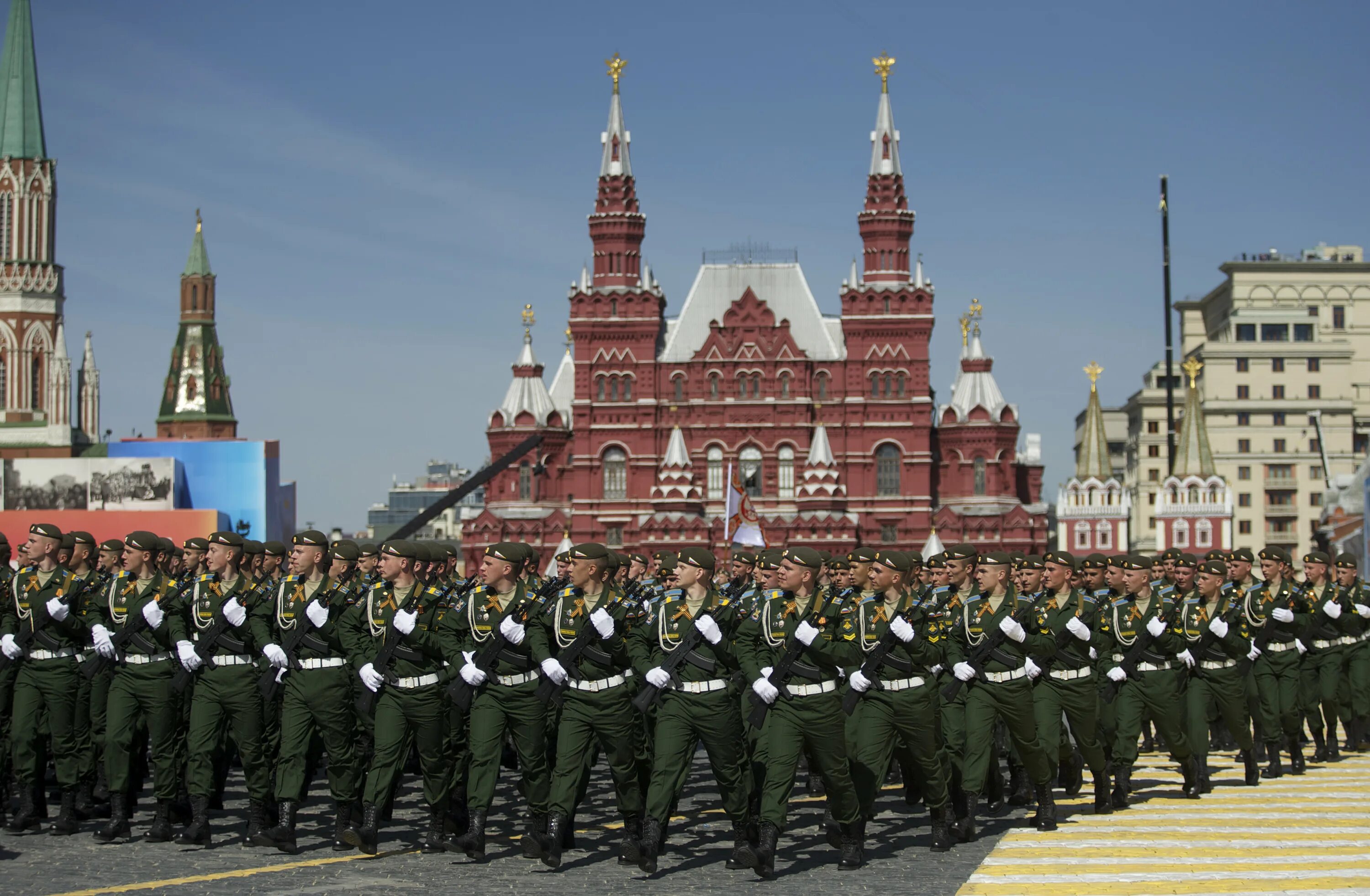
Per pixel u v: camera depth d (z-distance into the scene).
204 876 18.77
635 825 20.55
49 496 93.12
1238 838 21.52
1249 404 177.62
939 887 18.28
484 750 19.94
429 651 20.30
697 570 19.59
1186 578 28.59
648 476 122.94
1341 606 30.78
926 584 28.02
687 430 123.25
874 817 24.30
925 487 121.88
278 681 21.52
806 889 18.17
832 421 122.81
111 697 21.42
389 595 20.61
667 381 124.00
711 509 122.31
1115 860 19.94
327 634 20.75
